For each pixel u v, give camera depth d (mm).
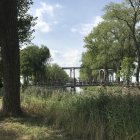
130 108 11969
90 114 13008
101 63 85250
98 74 91375
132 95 14789
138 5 73312
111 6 75250
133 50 81062
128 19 74688
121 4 74875
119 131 11344
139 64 74000
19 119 16203
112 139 11500
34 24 32688
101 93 15359
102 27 82438
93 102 14188
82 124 13102
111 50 82812
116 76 77375
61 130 13672
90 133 12500
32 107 18594
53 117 15781
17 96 17297
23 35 32125
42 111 17781
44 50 89938
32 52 85625
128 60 75250
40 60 88562
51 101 19188
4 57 17250
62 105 16234
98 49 86938
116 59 83875
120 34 81062
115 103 13164
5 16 17078
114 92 17438
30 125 14812
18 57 17422
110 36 82625
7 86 17219
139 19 74125
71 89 25406
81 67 105250
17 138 12523
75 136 12836
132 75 75750
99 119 12453
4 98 17297
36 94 26172
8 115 16969
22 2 31125
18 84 17391
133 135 10695
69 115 14383
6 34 17156
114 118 11578
